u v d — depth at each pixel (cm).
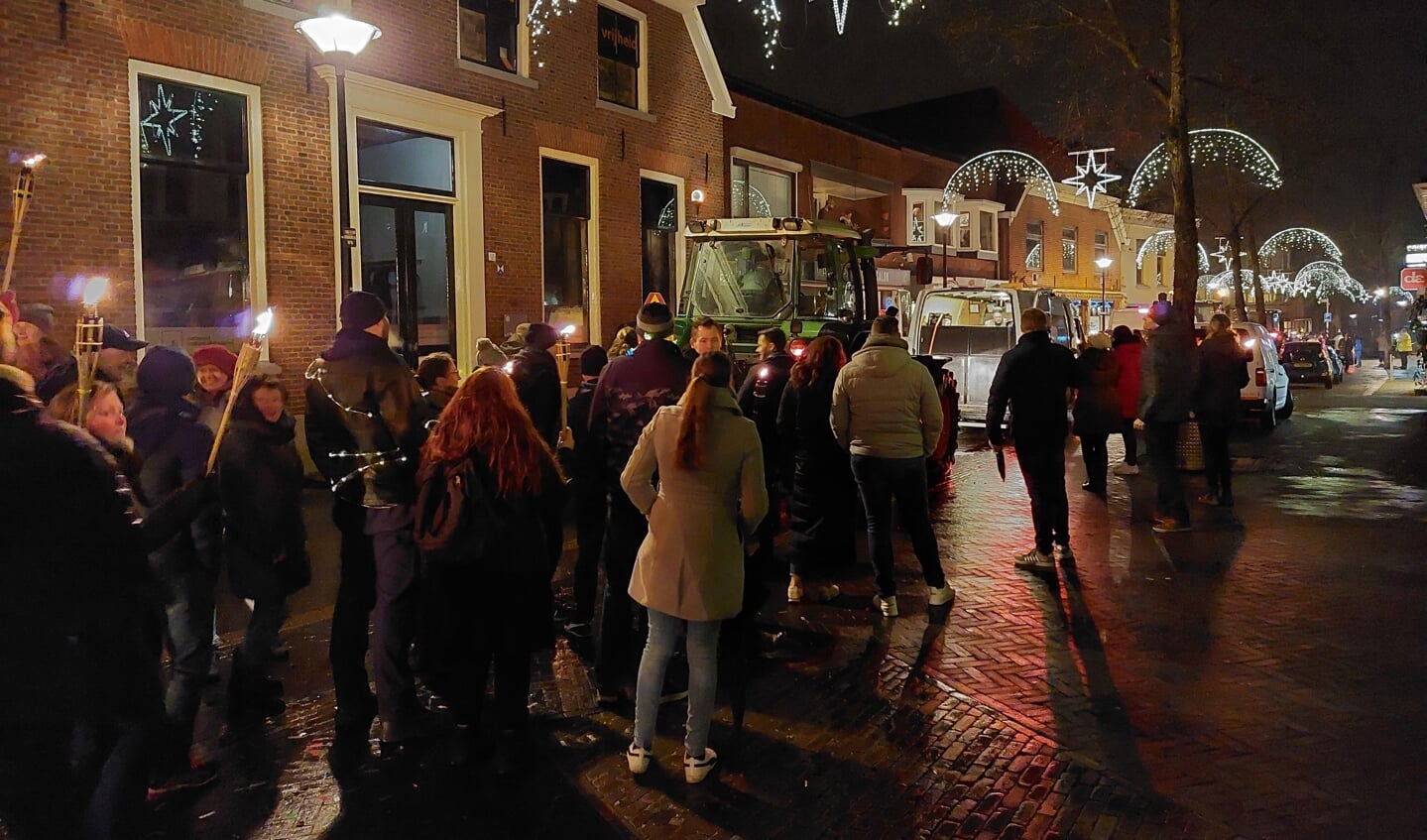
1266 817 373
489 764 432
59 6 888
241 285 1059
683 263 1759
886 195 2536
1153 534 848
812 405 642
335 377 433
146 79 967
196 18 996
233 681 476
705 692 409
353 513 450
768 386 675
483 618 414
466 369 1326
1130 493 1048
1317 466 1221
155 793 399
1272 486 1078
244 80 1041
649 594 407
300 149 1102
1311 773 409
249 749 445
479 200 1334
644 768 417
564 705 498
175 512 356
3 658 280
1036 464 728
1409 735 443
